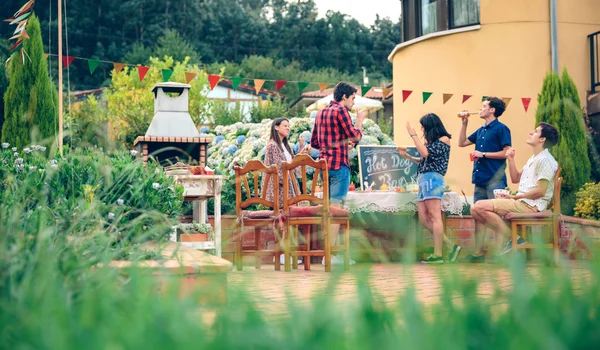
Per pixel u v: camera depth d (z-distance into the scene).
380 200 6.52
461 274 1.01
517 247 6.03
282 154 6.92
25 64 10.23
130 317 0.91
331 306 0.89
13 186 2.62
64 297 1.13
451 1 11.60
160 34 48.56
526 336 0.79
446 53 11.52
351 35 54.19
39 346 0.76
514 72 11.01
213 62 51.19
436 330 0.82
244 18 53.22
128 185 4.32
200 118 22.17
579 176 8.70
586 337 0.80
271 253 5.88
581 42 11.00
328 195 5.77
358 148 8.03
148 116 16.88
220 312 0.88
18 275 1.48
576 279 0.97
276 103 19.62
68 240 1.96
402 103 12.24
